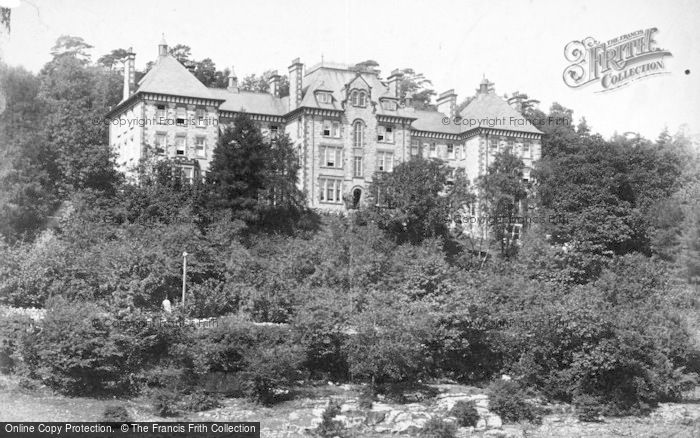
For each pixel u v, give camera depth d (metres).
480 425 63.38
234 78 129.62
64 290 77.06
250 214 102.31
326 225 113.81
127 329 64.81
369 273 88.44
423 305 74.06
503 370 74.00
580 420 67.44
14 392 60.94
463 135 140.12
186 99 116.69
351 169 126.94
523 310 78.12
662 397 74.31
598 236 107.12
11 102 104.50
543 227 113.50
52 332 62.19
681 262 106.56
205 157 117.75
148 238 86.69
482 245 119.38
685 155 127.38
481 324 74.56
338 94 129.50
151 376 63.66
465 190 114.44
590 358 69.81
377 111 130.00
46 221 99.69
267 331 68.88
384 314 69.38
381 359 66.94
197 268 83.12
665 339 76.38
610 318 72.81
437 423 60.72
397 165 119.06
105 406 59.91
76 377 61.97
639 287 90.75
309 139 124.25
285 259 89.44
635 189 118.81
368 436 58.97
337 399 65.88
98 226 91.31
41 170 105.25
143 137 114.19
